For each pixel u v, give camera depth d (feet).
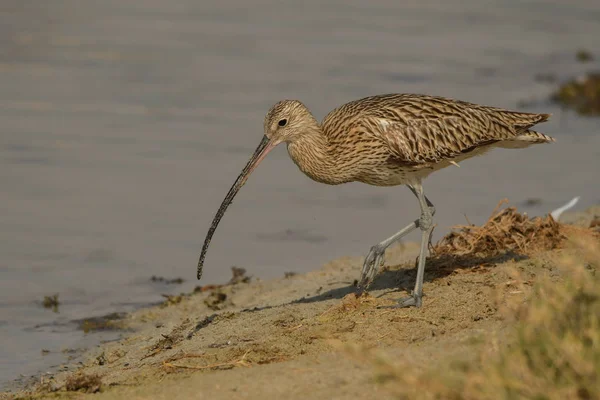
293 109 37.88
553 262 38.58
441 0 119.55
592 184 59.06
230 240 51.57
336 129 37.91
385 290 37.73
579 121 74.49
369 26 103.76
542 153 67.10
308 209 56.44
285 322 35.17
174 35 96.94
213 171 61.31
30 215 53.72
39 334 39.68
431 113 37.52
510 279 36.65
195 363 31.55
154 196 56.95
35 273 46.60
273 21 104.73
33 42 91.86
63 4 109.09
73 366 35.81
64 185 57.82
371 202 57.77
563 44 98.48
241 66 85.81
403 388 23.75
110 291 44.75
